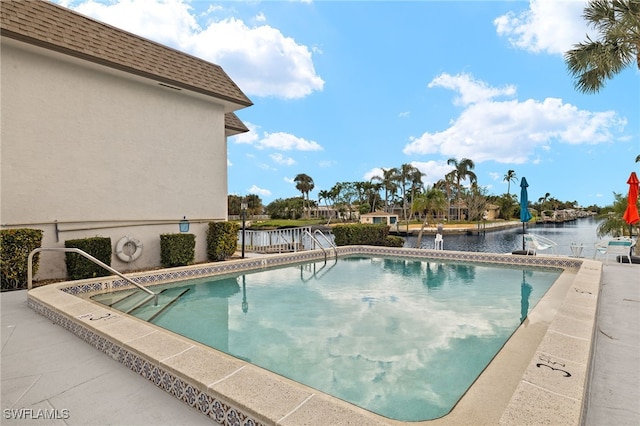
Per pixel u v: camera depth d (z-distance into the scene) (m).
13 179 6.54
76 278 6.79
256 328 4.66
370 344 4.03
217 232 9.83
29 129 6.75
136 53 8.23
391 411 2.59
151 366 2.60
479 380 2.78
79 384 2.59
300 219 71.56
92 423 2.11
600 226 18.73
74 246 6.86
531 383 2.01
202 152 9.92
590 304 3.78
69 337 3.59
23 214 6.65
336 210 73.25
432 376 3.18
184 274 7.64
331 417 1.76
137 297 6.35
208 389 2.11
